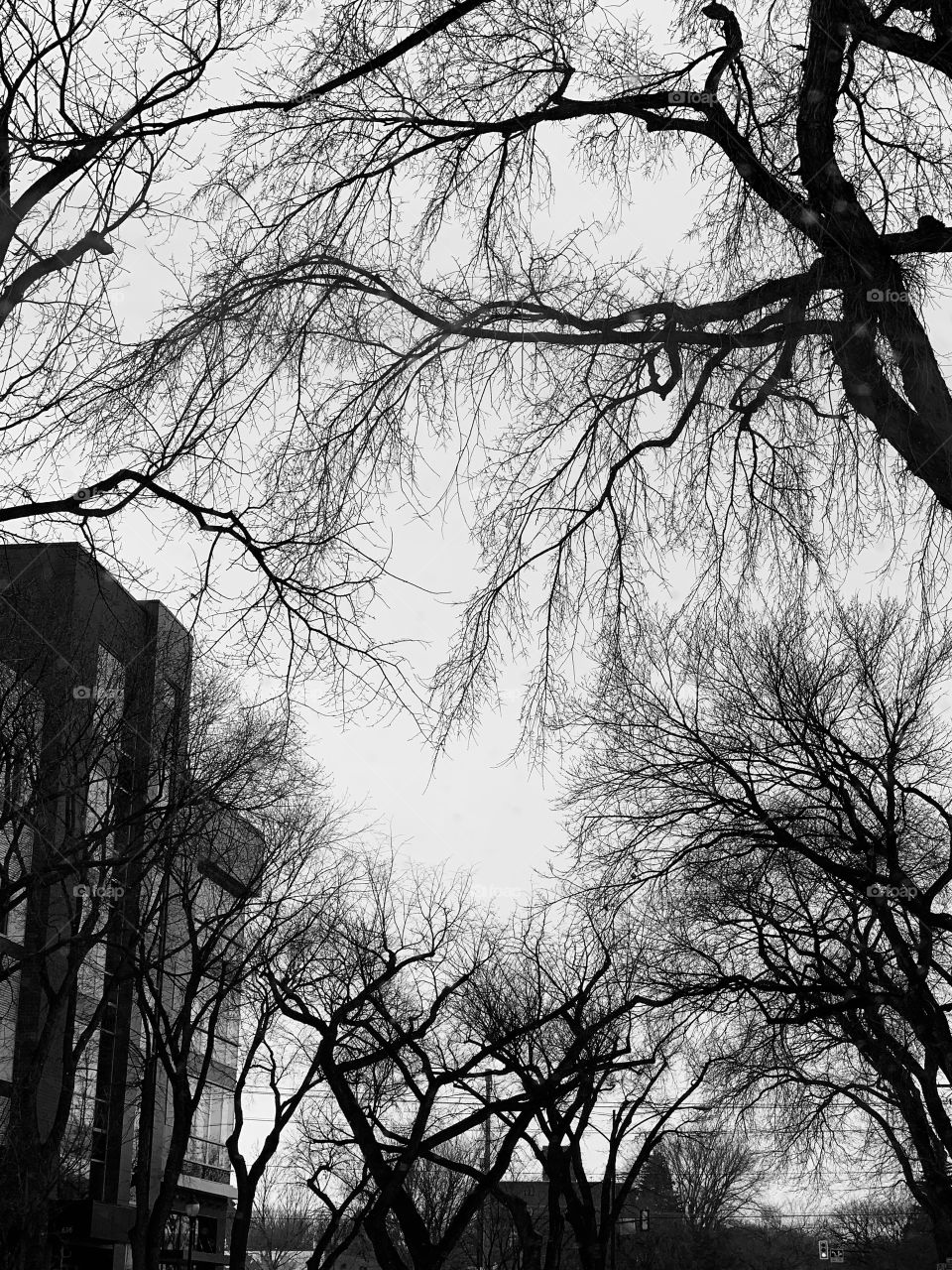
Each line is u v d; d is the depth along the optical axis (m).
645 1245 67.75
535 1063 27.34
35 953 19.41
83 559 8.38
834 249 7.48
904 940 21.80
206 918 26.22
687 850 20.30
